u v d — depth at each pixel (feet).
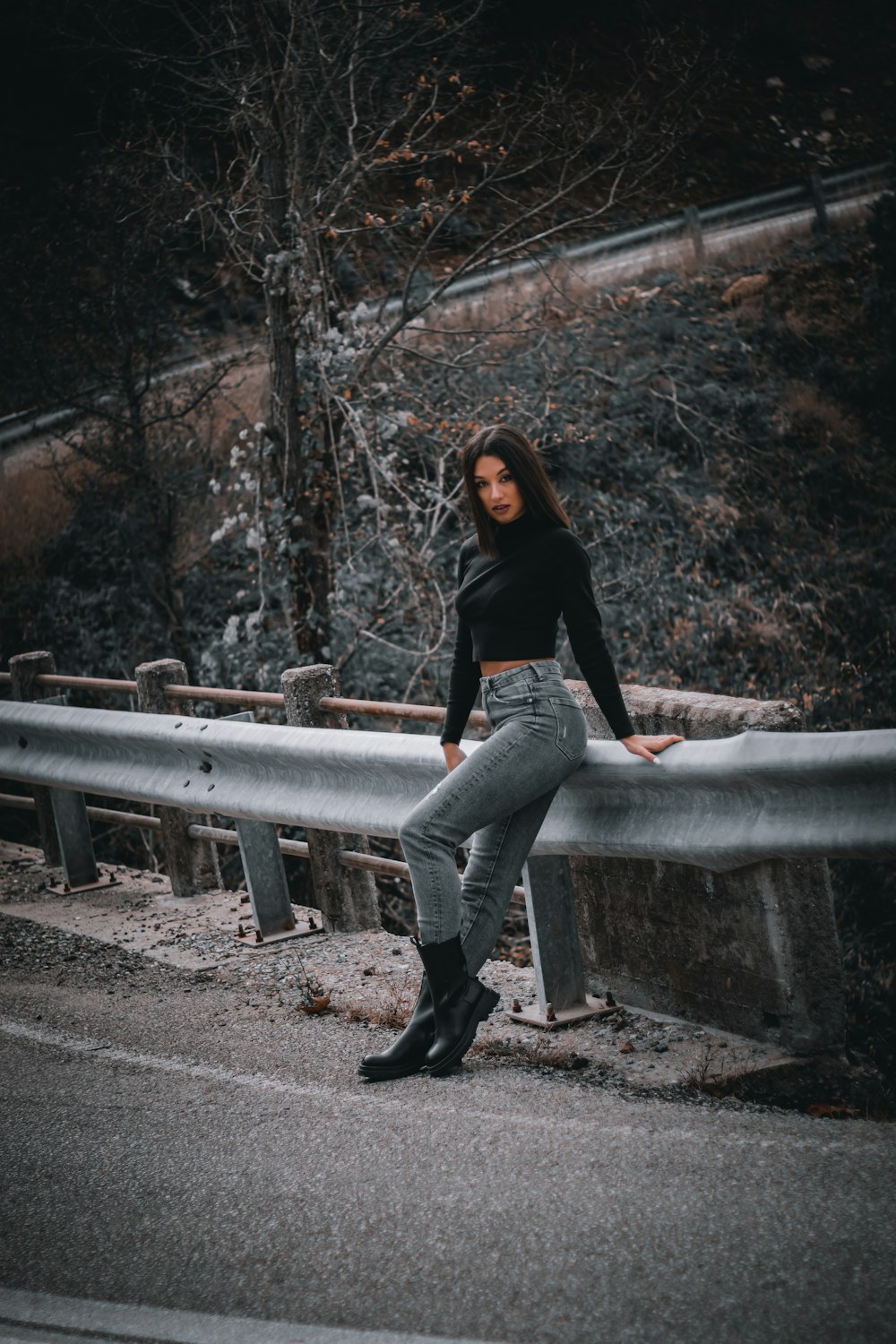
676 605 53.47
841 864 40.47
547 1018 15.87
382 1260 10.17
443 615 40.24
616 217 73.26
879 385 64.13
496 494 13.73
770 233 73.51
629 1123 12.47
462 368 44.83
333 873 20.98
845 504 59.88
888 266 69.21
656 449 59.00
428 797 13.99
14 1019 17.53
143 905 23.75
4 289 47.55
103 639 49.16
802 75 94.07
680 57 48.29
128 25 44.80
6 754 25.73
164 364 50.60
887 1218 9.98
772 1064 14.03
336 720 20.10
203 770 21.08
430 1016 14.49
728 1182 10.87
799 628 54.54
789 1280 9.25
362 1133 12.74
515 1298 9.41
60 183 49.98
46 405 48.65
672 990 15.64
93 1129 13.42
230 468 51.08
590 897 16.55
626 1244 10.01
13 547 50.55
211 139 45.50
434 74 44.24
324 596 42.93
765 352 65.72
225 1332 9.36
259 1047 15.81
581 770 14.83
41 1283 10.36
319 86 40.70
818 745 12.62
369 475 44.34
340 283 45.21
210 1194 11.63
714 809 13.75
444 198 42.32
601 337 62.69
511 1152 11.91
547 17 69.97
